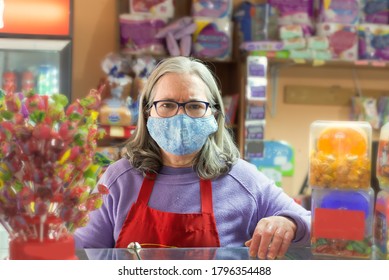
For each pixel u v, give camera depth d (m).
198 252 1.57
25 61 3.85
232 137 2.29
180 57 1.98
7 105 1.27
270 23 4.14
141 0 3.97
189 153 1.94
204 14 4.05
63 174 1.27
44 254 1.31
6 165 1.27
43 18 3.66
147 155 2.01
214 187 1.98
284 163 4.23
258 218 2.02
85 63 4.16
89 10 4.16
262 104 3.93
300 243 1.67
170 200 1.94
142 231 1.88
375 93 4.53
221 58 4.03
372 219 1.49
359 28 4.22
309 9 4.20
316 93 4.46
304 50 3.98
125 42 3.91
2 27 3.61
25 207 1.29
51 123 1.28
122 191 1.99
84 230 1.98
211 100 1.96
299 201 4.06
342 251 1.48
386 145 1.48
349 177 1.47
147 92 2.00
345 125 1.49
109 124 3.71
